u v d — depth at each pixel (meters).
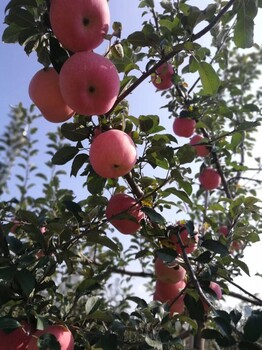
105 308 0.69
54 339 0.38
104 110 0.43
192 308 0.52
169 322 0.51
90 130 0.49
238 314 0.44
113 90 0.41
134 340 0.49
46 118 0.47
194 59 0.50
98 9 0.40
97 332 0.47
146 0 0.75
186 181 0.52
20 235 0.66
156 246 0.57
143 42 0.51
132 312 0.47
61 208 0.62
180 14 0.58
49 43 0.45
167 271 0.57
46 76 0.45
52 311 0.45
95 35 0.41
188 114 0.81
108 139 0.43
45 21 0.44
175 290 0.60
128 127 0.49
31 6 0.45
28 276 0.41
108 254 0.85
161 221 0.47
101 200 0.54
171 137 0.52
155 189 0.50
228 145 0.83
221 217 0.92
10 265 0.44
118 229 0.54
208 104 0.82
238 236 0.64
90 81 0.40
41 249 0.49
